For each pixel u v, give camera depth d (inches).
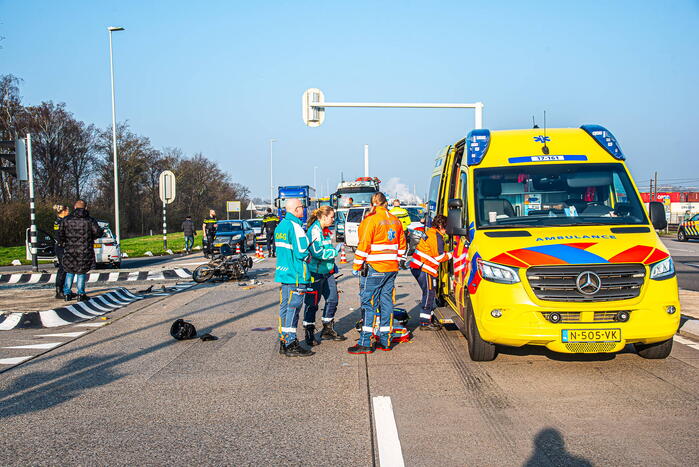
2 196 1871.3
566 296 242.5
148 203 2684.5
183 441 183.6
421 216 991.0
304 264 298.5
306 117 712.4
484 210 296.0
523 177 304.0
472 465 160.1
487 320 251.1
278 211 1632.6
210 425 197.8
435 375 253.4
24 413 214.7
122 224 2464.3
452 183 366.6
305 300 323.3
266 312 437.4
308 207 1638.8
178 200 3046.3
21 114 2092.8
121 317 430.0
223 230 1261.1
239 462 166.1
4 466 167.2
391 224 301.6
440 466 159.9
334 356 295.3
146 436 188.7
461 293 299.7
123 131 2491.4
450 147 383.6
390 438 181.0
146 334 361.7
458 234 290.8
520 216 296.2
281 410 211.8
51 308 440.1
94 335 363.6
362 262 295.9
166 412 212.5
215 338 341.7
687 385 229.8
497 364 270.2
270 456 169.9
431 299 350.0
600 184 301.3
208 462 166.7
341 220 1369.3
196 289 597.3
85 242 482.3
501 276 249.8
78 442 184.7
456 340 326.3
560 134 325.1
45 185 2246.6
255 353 305.1
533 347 303.0
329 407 213.6
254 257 1074.7
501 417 198.1
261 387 241.8
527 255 249.8
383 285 304.2
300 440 181.8
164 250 1224.2
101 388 245.4
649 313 242.8
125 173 2484.0
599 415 197.8
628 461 159.9
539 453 167.2
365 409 210.2
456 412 204.4
